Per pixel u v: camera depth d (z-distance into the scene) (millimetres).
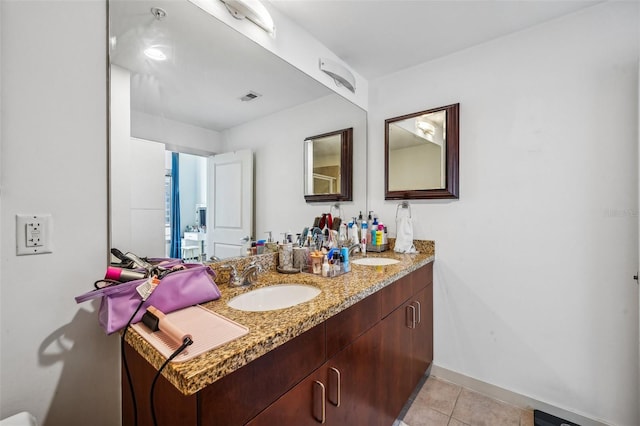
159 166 1092
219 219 1322
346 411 1069
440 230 1954
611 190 1430
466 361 1869
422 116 1996
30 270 792
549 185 1585
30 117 786
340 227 2041
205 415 601
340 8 1487
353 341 1114
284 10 1506
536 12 1518
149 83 1056
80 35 875
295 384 836
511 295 1706
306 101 1738
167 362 607
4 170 746
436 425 1548
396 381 1473
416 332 1720
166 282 892
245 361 661
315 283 1265
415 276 1716
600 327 1462
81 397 889
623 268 1404
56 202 834
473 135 1823
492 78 1760
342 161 2053
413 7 1478
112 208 951
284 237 1647
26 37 775
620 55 1411
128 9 989
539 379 1627
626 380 1402
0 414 750
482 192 1790
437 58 1966
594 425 1473
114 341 954
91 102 901
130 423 917
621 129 1407
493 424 1544
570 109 1528
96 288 852
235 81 1366
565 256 1546
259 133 1492
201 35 1205
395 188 2109
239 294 1142
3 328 753
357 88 2162
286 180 1670
